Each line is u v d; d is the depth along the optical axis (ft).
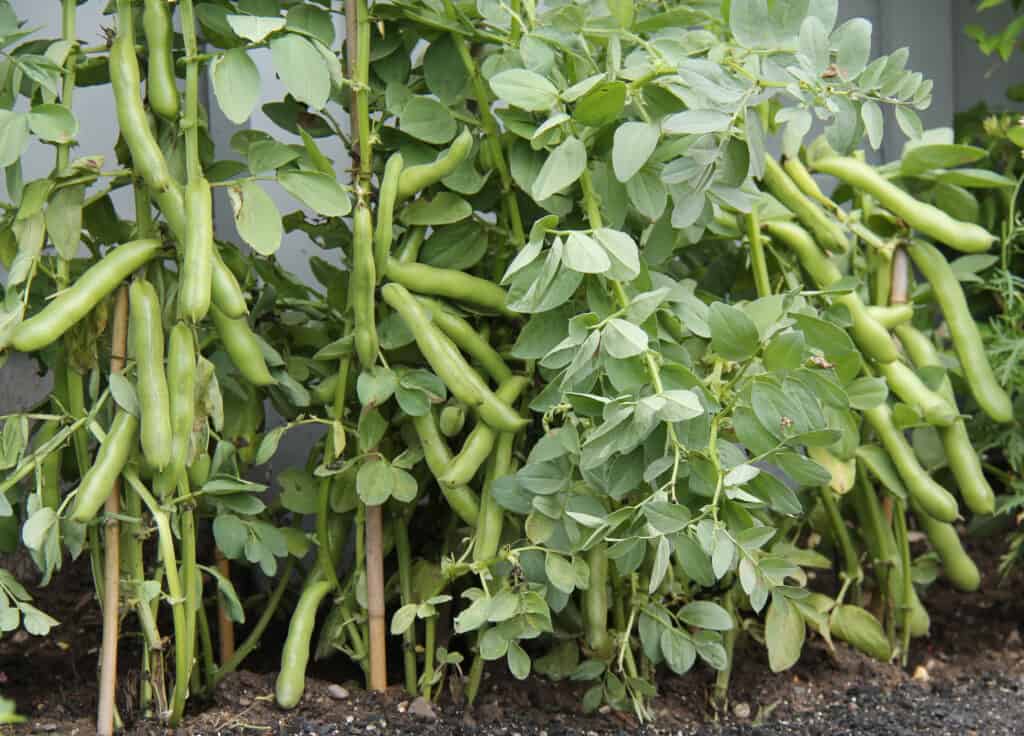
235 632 5.47
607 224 4.50
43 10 5.88
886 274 5.41
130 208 6.06
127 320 4.19
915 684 5.27
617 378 3.86
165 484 4.11
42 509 3.97
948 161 5.14
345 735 4.40
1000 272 5.80
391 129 4.59
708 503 4.12
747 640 5.58
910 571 5.49
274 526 4.92
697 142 3.86
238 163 4.45
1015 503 5.51
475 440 4.38
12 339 3.84
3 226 4.29
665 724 4.80
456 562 4.77
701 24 4.86
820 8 3.95
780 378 4.05
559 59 4.53
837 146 3.93
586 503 4.21
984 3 6.40
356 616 4.74
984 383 5.33
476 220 4.63
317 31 4.33
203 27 4.42
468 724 4.58
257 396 4.87
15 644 5.15
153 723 4.38
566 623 4.93
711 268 5.50
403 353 4.74
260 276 5.01
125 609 4.33
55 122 3.96
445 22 4.40
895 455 5.10
